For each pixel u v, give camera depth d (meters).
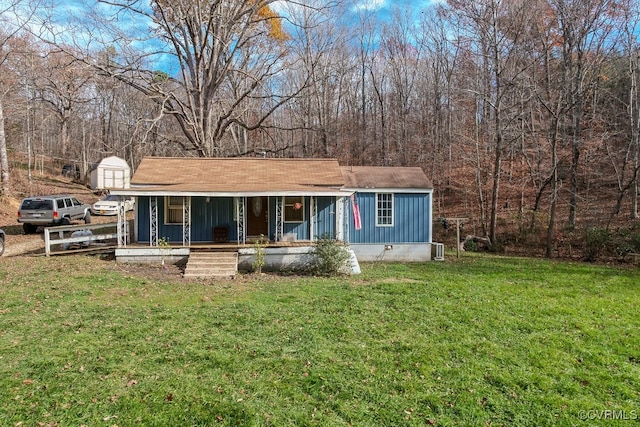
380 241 18.02
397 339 7.44
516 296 10.61
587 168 24.62
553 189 20.22
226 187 15.23
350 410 5.13
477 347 7.10
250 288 11.50
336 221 16.67
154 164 17.48
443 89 29.88
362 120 36.72
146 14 23.56
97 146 45.72
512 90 22.88
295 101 32.47
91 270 13.03
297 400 5.34
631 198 22.73
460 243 22.48
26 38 28.48
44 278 11.64
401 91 34.84
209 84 25.52
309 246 14.98
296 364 6.34
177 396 5.35
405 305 9.64
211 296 10.48
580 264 16.34
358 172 19.31
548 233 19.16
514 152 26.05
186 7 24.19
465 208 28.22
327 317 8.66
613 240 17.84
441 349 7.00
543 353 6.89
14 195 29.95
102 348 6.84
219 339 7.32
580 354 6.90
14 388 5.46
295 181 16.77
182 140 31.39
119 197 14.90
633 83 21.28
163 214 15.83
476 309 9.34
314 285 11.95
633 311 9.28
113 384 5.63
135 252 14.47
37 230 22.53
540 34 21.72
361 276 13.64
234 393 5.47
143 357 6.53
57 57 25.72
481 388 5.71
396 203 18.08
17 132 39.75
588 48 21.20
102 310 8.98
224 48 25.19
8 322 8.01
